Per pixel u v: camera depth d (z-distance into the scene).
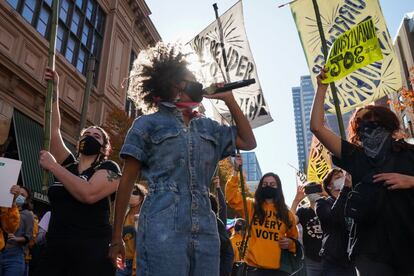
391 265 2.40
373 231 2.45
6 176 4.61
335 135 2.80
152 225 1.93
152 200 2.00
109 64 19.38
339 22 4.87
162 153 2.08
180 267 1.86
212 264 1.98
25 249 6.68
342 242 4.28
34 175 12.09
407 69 30.09
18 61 13.25
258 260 4.51
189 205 1.99
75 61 17.20
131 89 2.49
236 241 6.18
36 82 13.88
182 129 2.15
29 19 14.27
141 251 1.93
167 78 2.25
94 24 18.97
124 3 21.59
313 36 4.93
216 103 4.78
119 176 3.19
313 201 5.61
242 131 2.34
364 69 4.58
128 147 2.10
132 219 5.39
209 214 2.07
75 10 17.42
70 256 2.99
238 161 4.59
